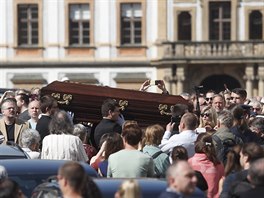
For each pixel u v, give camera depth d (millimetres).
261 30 107250
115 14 108500
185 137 31266
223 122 31984
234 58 104688
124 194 19438
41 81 108812
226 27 107250
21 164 25984
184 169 20734
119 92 40781
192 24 107375
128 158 28000
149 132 30188
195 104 43594
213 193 28578
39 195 23578
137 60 107938
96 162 30016
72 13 108750
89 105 40312
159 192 22391
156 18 107875
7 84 109125
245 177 25125
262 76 105188
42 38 108812
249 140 32344
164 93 42281
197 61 104875
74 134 33062
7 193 21031
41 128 34031
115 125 33625
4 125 34750
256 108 41875
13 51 108875
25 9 108812
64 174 20438
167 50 105562
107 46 108500
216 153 29719
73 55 108812
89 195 20500
